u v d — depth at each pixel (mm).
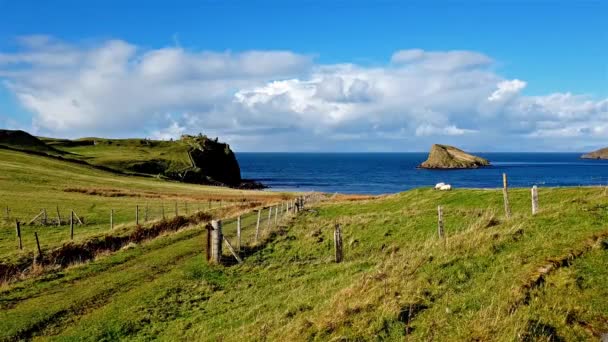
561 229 16250
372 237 27047
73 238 33156
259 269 23875
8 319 17422
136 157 164375
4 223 41562
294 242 29172
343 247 26266
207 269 23938
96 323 16859
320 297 15500
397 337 10828
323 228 31219
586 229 15844
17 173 78250
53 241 34156
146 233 37062
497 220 20484
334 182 185500
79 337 15711
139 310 18062
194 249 29703
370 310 12281
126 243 34000
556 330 10125
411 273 14508
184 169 159125
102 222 46156
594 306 10969
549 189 34656
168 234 36000
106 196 69375
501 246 15445
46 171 88562
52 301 19531
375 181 187375
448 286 13047
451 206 35219
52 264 26750
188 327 16281
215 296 19719
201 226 39062
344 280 17125
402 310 11867
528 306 10867
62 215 47844
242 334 13859
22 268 25719
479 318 10594
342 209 46125
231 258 26172
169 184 108688
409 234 26375
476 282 12945
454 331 10500
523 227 17078
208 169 188375
